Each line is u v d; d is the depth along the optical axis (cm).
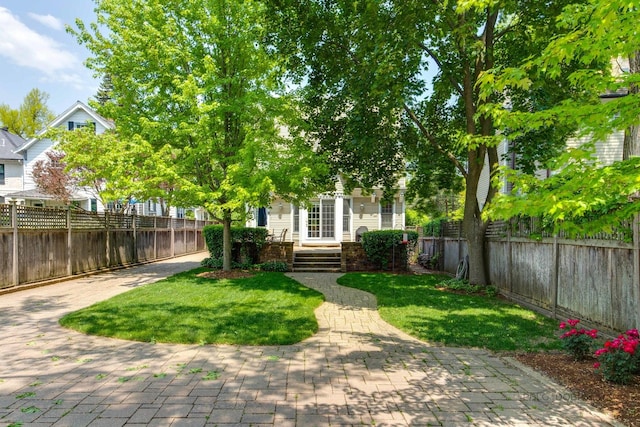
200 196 1008
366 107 888
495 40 963
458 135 824
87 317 632
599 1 275
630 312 496
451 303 780
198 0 1098
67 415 315
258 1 986
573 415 321
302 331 565
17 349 488
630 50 309
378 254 1329
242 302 761
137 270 1327
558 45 315
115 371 415
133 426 297
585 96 788
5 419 306
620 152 1216
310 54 976
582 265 594
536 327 598
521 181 347
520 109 934
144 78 1205
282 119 1095
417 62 838
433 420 313
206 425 301
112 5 1169
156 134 1096
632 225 487
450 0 748
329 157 1097
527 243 763
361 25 827
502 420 313
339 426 302
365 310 739
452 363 446
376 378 401
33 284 940
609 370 385
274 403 341
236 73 1174
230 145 1173
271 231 1928
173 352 480
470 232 962
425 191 1298
